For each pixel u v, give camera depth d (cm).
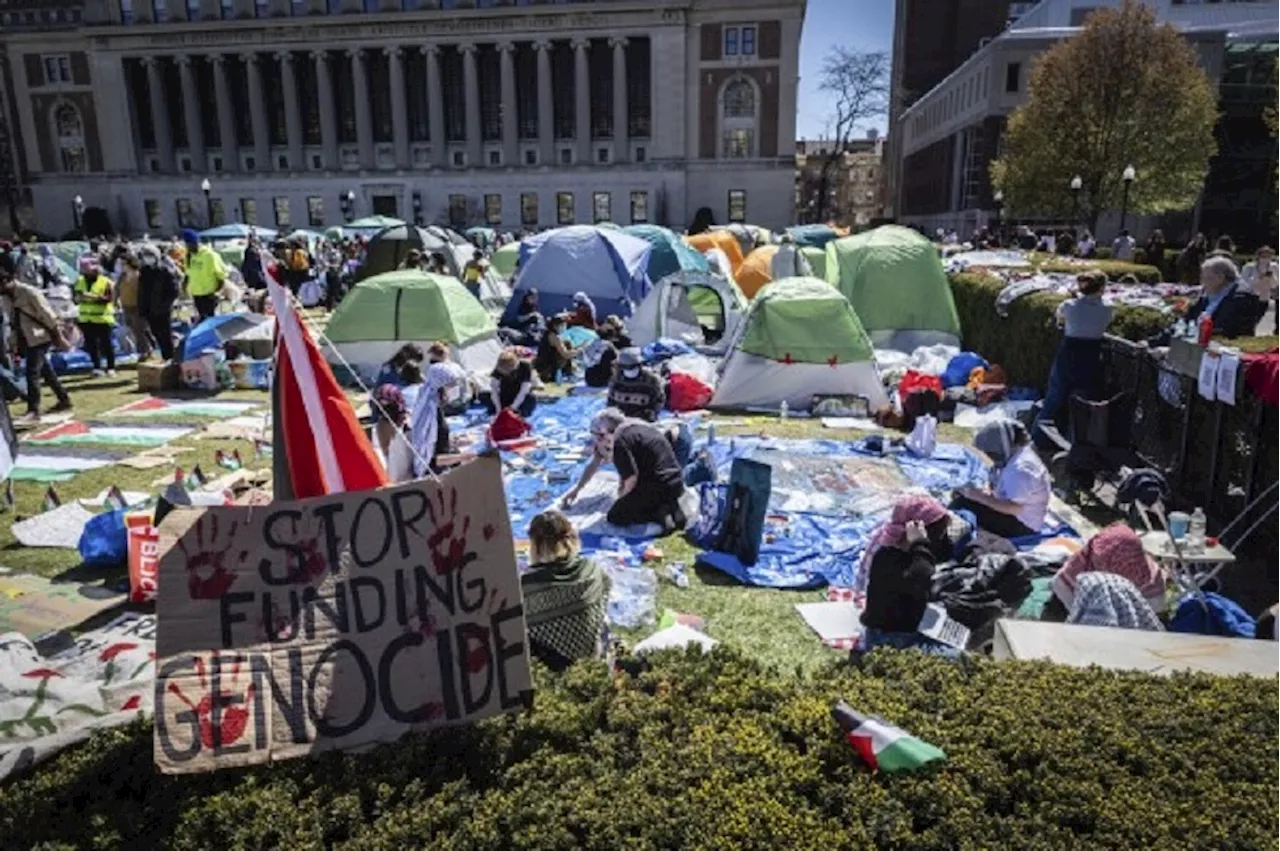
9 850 265
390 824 254
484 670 310
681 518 687
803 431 1007
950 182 6341
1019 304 1188
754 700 297
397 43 6419
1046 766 251
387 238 2289
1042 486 613
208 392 1223
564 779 267
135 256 1415
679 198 6350
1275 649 359
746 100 6247
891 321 1430
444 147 6581
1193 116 3475
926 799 241
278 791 273
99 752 301
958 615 473
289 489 389
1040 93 3634
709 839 231
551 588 411
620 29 6188
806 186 11231
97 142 6862
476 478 319
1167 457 773
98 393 1220
